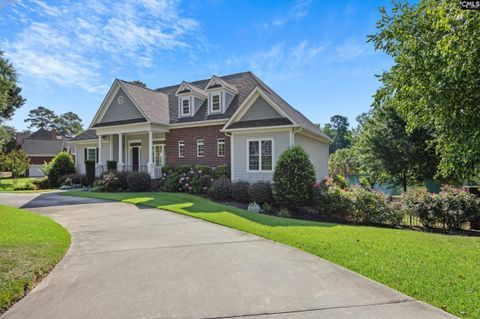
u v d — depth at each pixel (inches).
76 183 876.6
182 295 147.8
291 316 125.4
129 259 208.1
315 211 453.7
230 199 560.7
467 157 224.2
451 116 228.5
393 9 279.7
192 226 319.6
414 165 692.7
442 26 204.8
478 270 177.9
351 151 1368.1
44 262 193.5
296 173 459.5
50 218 374.0
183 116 763.4
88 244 249.9
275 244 245.6
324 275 173.2
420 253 216.1
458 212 367.2
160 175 757.9
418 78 240.5
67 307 136.6
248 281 165.2
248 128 580.1
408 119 289.0
